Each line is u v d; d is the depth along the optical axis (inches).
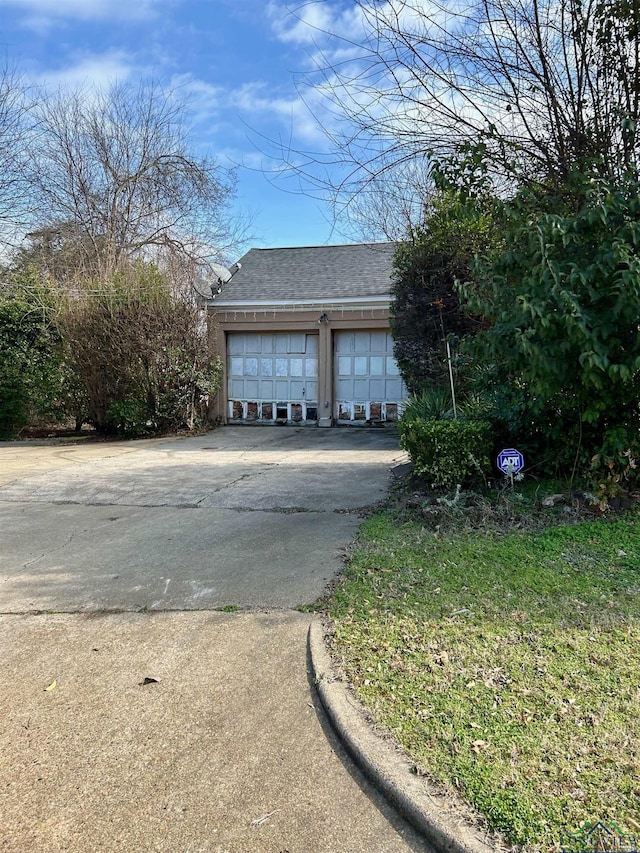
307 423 540.4
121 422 478.3
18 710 98.3
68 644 121.3
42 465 347.6
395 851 68.2
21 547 187.5
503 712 88.2
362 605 131.0
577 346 161.3
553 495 198.2
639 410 188.9
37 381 498.3
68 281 530.3
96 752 87.2
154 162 760.3
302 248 662.5
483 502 197.2
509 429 217.8
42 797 78.3
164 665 111.6
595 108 194.5
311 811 74.7
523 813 68.7
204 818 74.0
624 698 90.4
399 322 408.5
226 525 205.3
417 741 83.0
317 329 526.9
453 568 148.9
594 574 140.6
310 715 94.7
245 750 86.7
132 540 191.5
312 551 172.4
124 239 762.2
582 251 168.9
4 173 561.0
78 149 730.2
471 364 271.1
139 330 463.2
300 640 118.9
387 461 330.0
